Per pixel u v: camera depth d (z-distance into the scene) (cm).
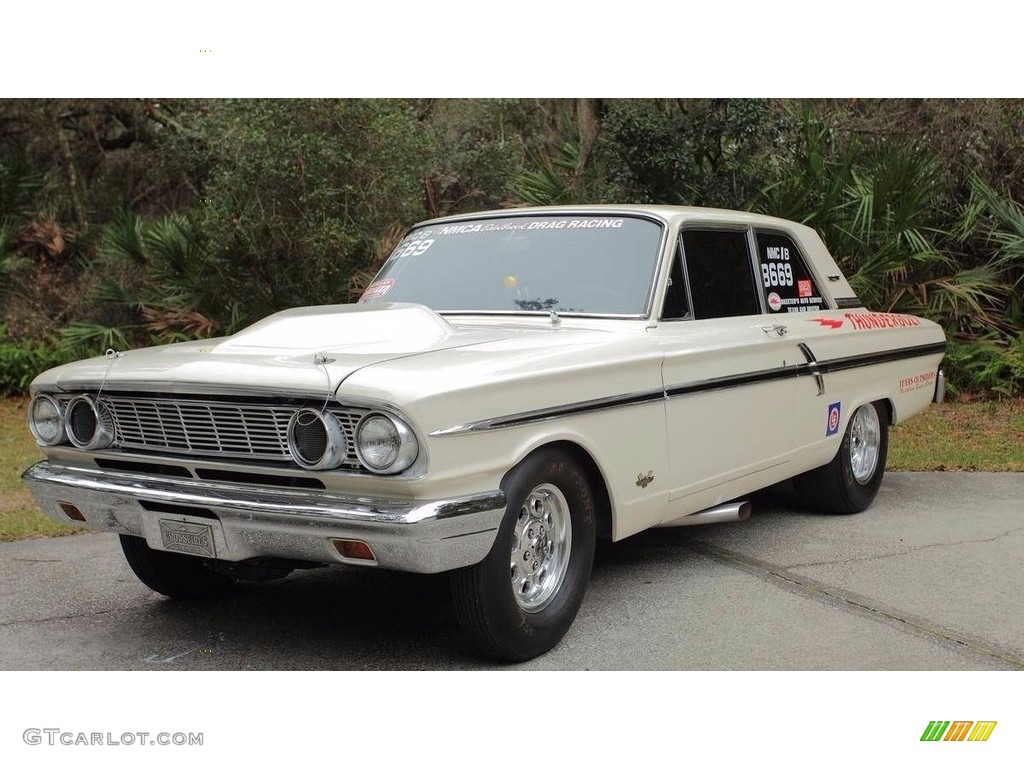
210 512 379
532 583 409
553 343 422
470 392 361
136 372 397
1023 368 1098
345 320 442
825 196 1021
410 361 373
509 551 382
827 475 629
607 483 429
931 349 713
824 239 1031
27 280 1539
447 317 495
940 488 733
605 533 444
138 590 510
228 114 1138
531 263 510
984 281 1102
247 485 375
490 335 433
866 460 659
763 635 430
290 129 1102
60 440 428
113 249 1270
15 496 743
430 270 531
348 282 1136
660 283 481
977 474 785
